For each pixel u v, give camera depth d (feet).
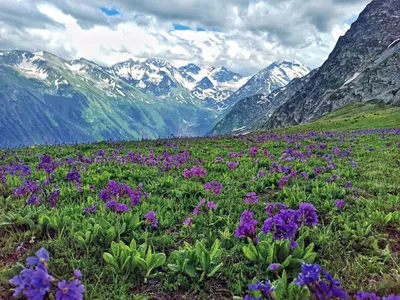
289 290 15.08
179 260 19.25
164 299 16.99
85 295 15.87
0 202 29.86
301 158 56.24
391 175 43.24
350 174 43.55
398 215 25.76
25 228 24.52
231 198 33.83
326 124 251.39
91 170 46.73
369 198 33.53
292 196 31.50
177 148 80.69
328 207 29.55
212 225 26.25
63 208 28.09
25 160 62.95
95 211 27.12
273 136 114.62
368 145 77.92
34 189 31.12
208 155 67.41
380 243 22.66
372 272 18.84
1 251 20.83
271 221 15.93
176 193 35.14
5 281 16.62
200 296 17.20
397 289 16.28
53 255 20.17
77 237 21.80
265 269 18.84
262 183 38.11
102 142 102.83
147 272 18.30
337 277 17.69
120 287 17.07
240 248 21.40
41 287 10.07
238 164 53.36
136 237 22.79
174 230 26.12
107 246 21.72
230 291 17.39
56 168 45.96
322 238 22.47
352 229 24.94
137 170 46.26
